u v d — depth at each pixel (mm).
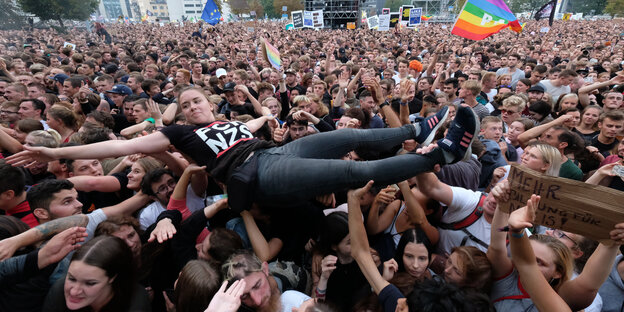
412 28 36062
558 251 2031
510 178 1861
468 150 2104
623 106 5637
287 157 2211
